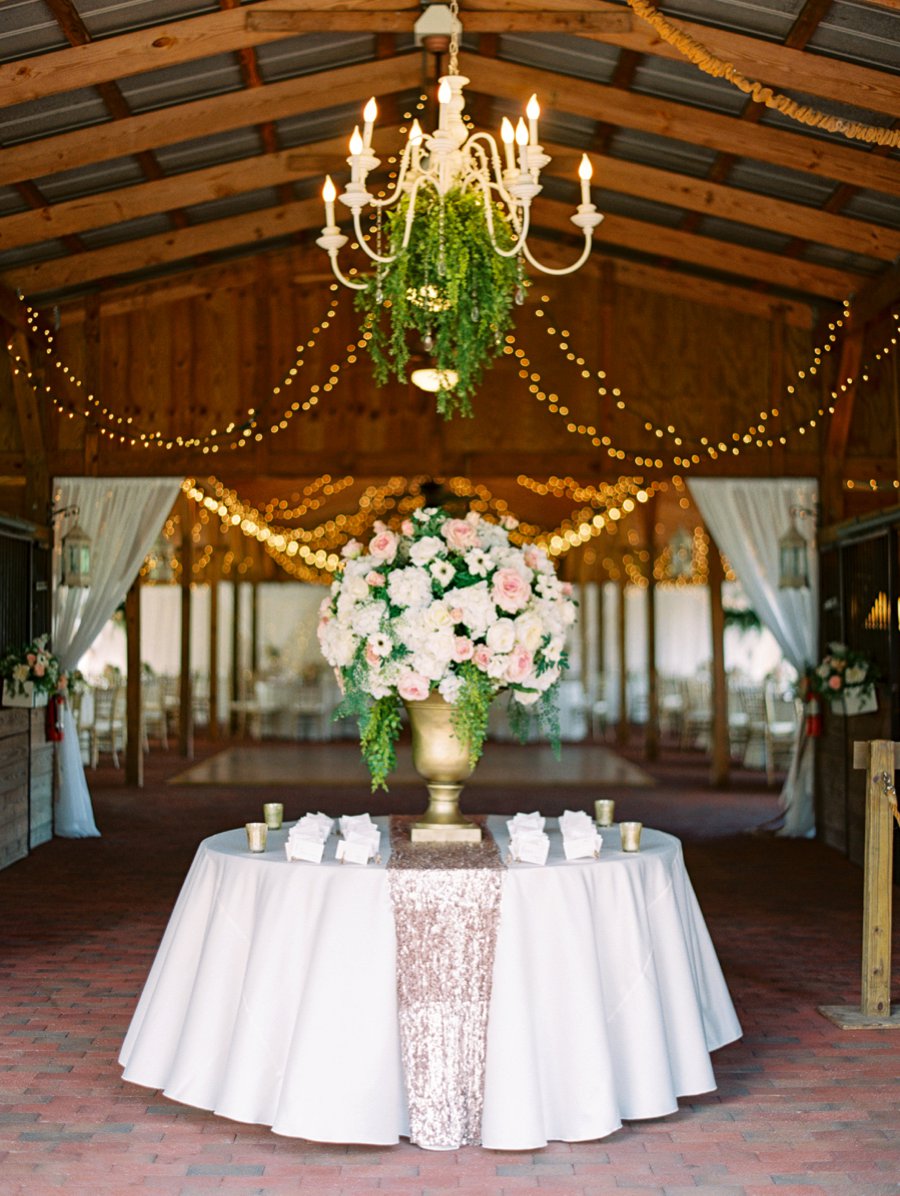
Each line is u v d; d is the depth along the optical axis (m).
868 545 8.09
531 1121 3.29
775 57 5.66
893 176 6.45
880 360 8.29
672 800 10.59
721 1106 3.70
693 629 20.19
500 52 6.69
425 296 4.36
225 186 7.54
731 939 5.77
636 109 6.62
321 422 9.35
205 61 6.23
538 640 3.68
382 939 3.37
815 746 8.82
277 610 20.23
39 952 5.47
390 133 7.76
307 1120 3.27
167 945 3.86
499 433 9.35
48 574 9.04
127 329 9.30
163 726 15.64
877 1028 4.45
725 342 9.30
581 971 3.40
